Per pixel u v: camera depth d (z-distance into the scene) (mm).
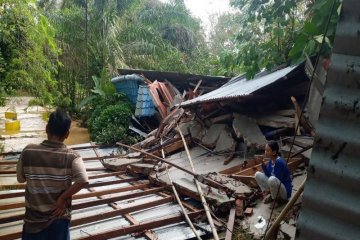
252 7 5844
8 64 7160
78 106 15094
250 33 6652
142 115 11219
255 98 6820
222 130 7473
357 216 992
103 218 4551
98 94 14297
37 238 2342
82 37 16297
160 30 18953
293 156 5438
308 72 4992
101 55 16156
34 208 2352
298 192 2277
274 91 6797
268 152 4629
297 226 1106
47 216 2344
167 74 11898
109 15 15898
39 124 13570
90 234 4070
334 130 1032
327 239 1045
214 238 4023
